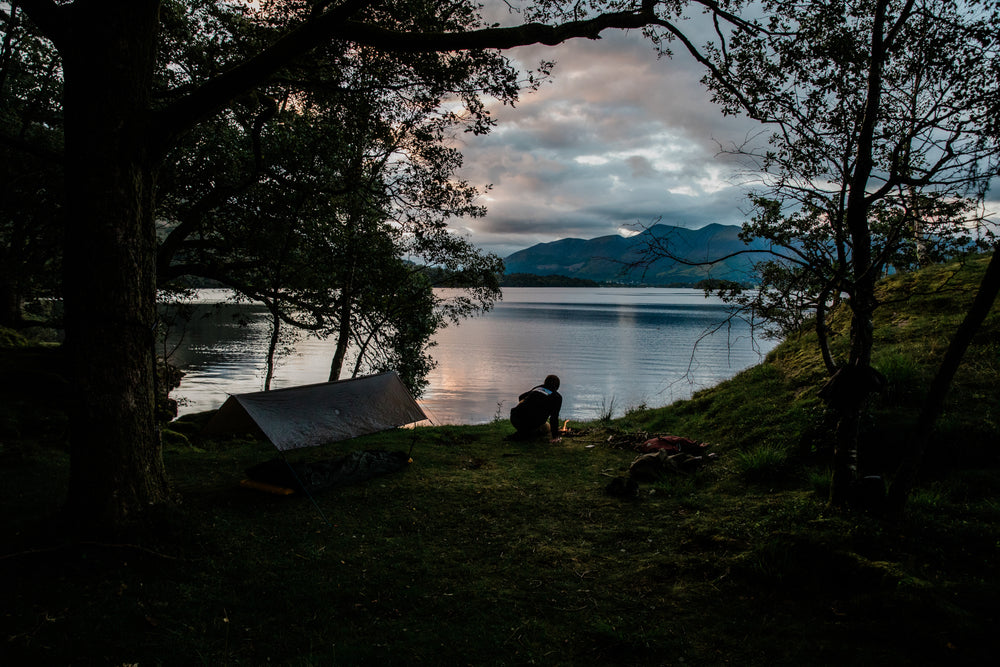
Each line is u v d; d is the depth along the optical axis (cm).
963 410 730
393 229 1479
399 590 498
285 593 489
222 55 1010
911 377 818
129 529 564
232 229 1341
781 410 965
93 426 562
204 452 1062
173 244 1218
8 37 934
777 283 599
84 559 521
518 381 4197
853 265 579
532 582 515
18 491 735
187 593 481
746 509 661
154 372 625
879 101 577
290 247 1279
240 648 408
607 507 712
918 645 375
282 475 770
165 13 1057
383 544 605
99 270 560
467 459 980
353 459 853
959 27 533
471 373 4581
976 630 371
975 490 602
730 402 1105
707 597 471
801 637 403
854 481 574
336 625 441
